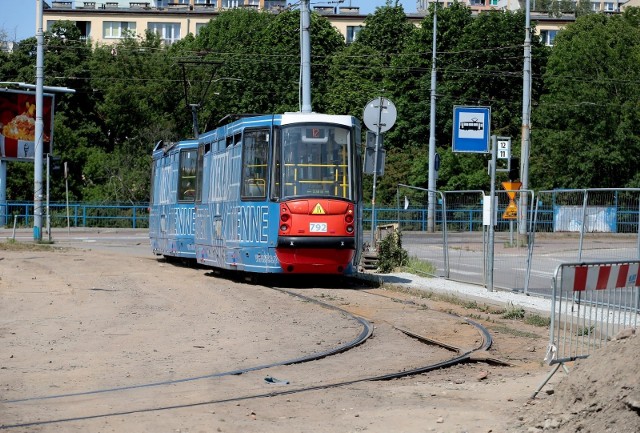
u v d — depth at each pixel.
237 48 75.94
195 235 27.12
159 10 101.12
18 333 14.50
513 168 21.78
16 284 21.78
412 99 71.88
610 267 11.40
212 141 25.69
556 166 60.84
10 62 75.06
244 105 72.31
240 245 22.42
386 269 26.55
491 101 70.44
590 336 11.61
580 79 61.22
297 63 73.00
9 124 52.34
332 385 10.69
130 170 66.69
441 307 18.58
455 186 60.25
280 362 12.16
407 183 62.19
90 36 97.31
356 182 21.66
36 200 41.47
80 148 68.06
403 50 74.38
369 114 24.75
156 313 16.98
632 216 18.25
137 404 9.66
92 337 14.17
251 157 22.14
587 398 8.49
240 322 15.90
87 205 58.72
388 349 13.42
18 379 10.95
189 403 9.71
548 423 8.48
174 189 30.34
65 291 20.42
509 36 71.31
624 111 59.62
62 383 10.74
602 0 145.00
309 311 17.36
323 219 21.05
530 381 11.07
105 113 74.06
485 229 23.08
